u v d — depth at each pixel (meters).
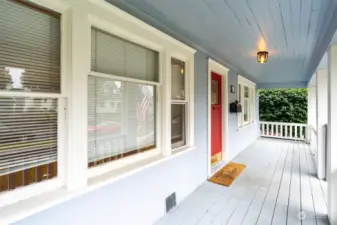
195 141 3.36
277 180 3.75
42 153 1.44
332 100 2.52
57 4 1.43
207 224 2.36
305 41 3.05
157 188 2.46
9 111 1.28
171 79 2.84
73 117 1.53
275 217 2.52
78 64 1.55
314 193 3.21
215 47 3.41
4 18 1.24
